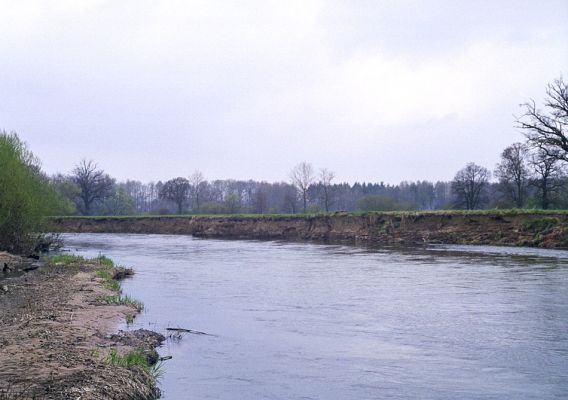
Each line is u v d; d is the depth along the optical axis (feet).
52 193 153.17
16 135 129.49
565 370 37.73
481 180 291.17
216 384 35.35
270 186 582.76
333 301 66.59
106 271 93.56
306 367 39.01
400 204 323.98
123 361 35.91
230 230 271.08
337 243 189.47
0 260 102.94
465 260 114.32
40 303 59.31
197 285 82.53
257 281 86.69
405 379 36.22
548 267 97.86
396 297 68.69
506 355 41.47
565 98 174.29
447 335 47.96
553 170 225.97
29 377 31.30
